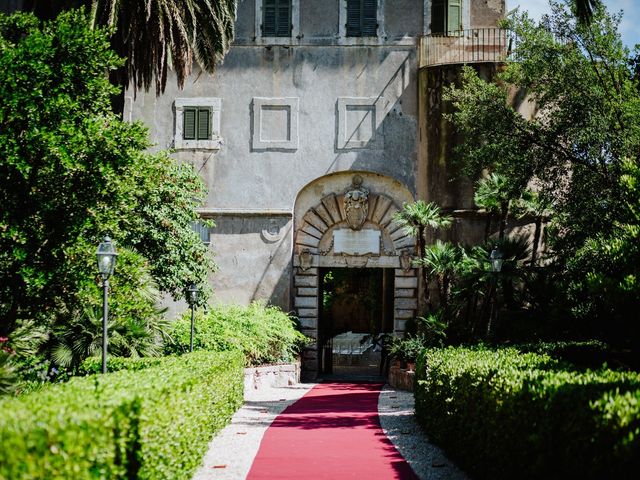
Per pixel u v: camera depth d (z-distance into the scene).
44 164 14.19
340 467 10.55
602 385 7.62
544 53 20.33
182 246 21.91
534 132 21.08
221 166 27.42
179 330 22.81
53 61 14.41
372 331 38.56
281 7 27.61
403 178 27.05
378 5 27.39
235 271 27.17
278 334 24.91
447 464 10.97
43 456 5.59
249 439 12.98
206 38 19.97
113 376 10.34
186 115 27.52
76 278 14.30
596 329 17.64
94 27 17.39
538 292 22.45
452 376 11.55
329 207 27.42
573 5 19.73
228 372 15.23
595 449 6.19
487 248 24.19
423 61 26.86
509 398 8.45
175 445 9.09
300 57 27.53
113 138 14.57
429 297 25.91
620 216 18.28
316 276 27.39
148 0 17.86
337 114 27.38
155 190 20.52
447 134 26.17
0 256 14.15
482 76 25.83
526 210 25.41
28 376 13.95
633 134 18.31
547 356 12.83
